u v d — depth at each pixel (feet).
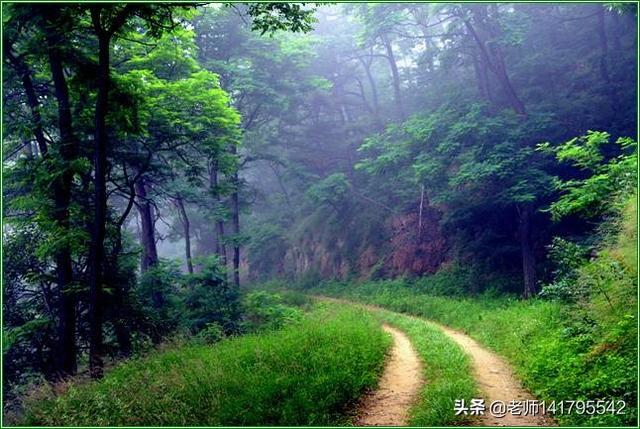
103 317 58.13
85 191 54.08
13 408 48.42
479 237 90.74
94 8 40.32
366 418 27.99
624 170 41.22
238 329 63.67
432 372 36.83
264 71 101.76
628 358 27.55
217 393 29.68
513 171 69.05
